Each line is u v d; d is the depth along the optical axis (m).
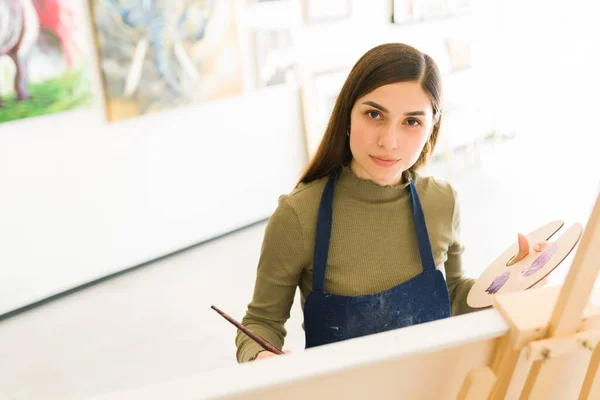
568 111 5.23
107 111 3.00
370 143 0.89
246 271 3.31
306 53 3.79
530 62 5.12
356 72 0.89
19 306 2.98
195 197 3.53
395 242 1.01
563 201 4.02
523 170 4.63
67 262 3.10
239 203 3.76
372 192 0.99
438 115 0.96
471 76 4.92
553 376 0.52
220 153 3.56
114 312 2.94
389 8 4.18
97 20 2.80
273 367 0.47
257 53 3.52
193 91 3.26
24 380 2.45
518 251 0.99
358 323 0.98
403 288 0.98
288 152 3.91
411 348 0.49
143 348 2.65
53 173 2.92
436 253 1.04
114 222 3.23
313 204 0.99
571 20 4.91
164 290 3.14
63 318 2.90
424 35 4.49
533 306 0.52
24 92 2.67
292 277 1.02
